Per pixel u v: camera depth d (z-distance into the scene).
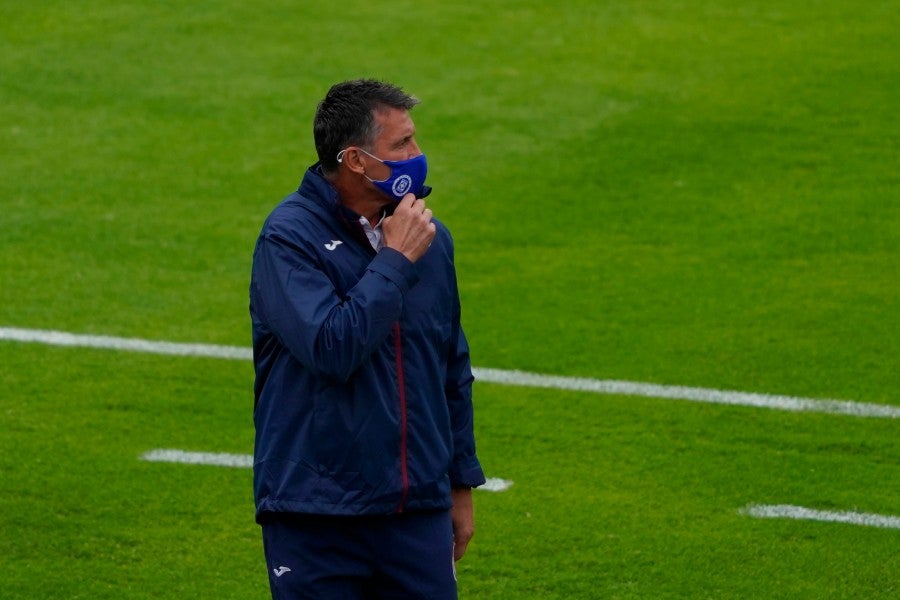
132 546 21.30
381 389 14.05
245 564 20.78
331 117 14.23
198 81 46.44
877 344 28.89
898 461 24.05
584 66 47.66
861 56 47.84
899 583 20.17
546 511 22.42
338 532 14.23
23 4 53.12
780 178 38.81
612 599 19.80
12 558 20.88
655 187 38.41
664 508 22.50
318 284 13.84
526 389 27.12
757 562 20.78
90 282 32.66
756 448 24.59
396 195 14.36
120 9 52.84
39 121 43.41
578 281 32.59
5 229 35.69
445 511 14.66
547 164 40.12
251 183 39.03
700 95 45.06
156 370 28.09
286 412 14.12
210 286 32.59
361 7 53.34
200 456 24.42
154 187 38.62
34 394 26.89
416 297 14.41
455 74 47.06
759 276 32.69
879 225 35.50
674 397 26.69
